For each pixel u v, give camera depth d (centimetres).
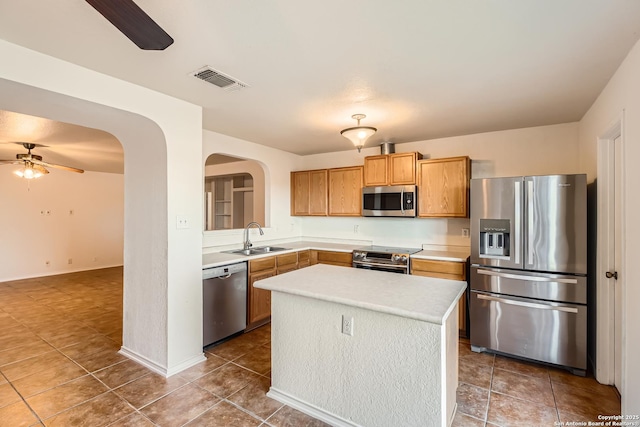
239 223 707
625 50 181
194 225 272
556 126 337
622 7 142
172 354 257
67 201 667
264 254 364
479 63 197
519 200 277
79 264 686
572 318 259
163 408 212
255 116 307
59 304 448
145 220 270
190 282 270
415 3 139
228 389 235
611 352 241
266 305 367
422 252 375
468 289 335
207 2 137
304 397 208
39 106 212
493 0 137
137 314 279
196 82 225
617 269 235
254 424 196
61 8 141
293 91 243
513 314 281
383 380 177
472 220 299
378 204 404
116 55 185
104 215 725
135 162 278
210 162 599
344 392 191
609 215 242
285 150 478
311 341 203
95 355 290
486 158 373
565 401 221
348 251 402
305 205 477
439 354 162
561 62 196
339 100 263
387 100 263
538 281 271
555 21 153
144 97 234
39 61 182
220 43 172
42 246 632
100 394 228
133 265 282
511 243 281
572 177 259
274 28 158
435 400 163
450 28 159
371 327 180
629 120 184
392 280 225
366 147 453
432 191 376
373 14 147
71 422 198
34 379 249
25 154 450
